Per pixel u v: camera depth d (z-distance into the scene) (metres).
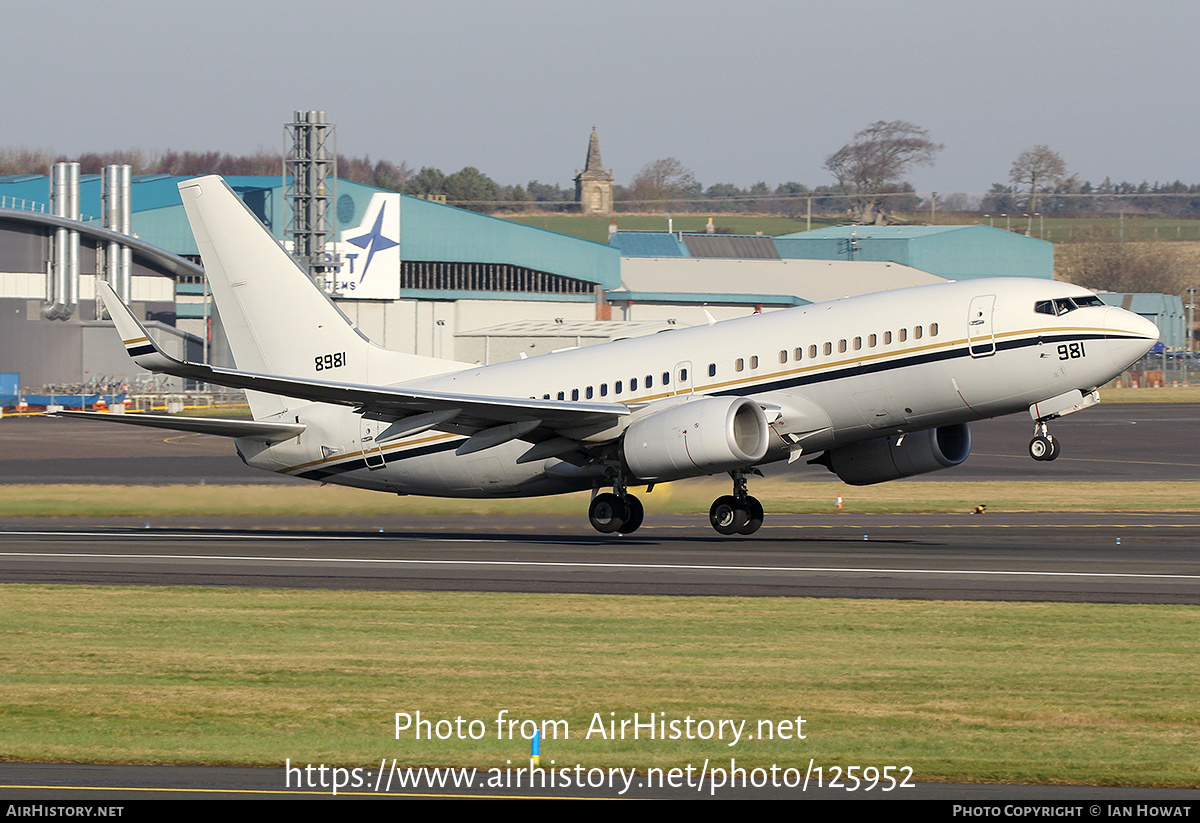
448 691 57.03
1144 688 56.62
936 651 64.44
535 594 83.25
